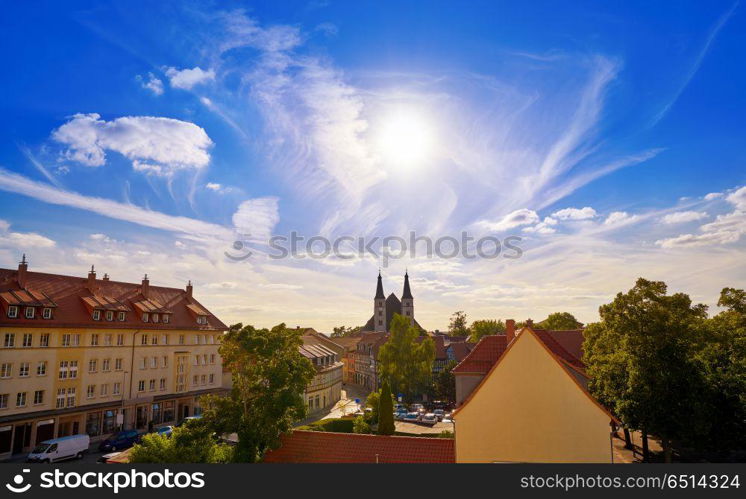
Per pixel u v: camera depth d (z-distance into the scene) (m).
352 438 27.00
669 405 29.23
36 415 45.75
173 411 61.53
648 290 30.42
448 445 25.56
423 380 80.69
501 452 23.88
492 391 24.56
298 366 28.97
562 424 23.59
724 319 32.56
